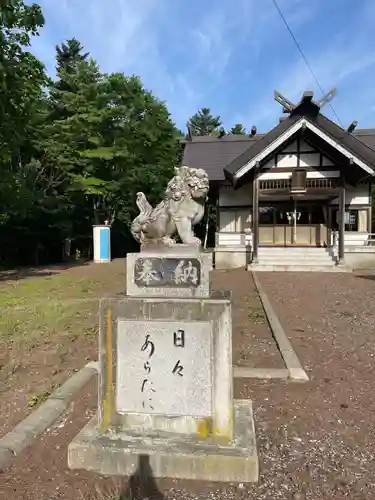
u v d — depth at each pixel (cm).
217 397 282
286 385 427
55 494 254
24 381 446
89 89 2239
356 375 456
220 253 1769
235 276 1424
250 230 1839
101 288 1148
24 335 621
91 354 539
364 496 252
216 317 278
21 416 360
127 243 3144
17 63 1169
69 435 325
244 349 549
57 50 3366
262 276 1405
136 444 282
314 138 1614
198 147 2258
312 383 433
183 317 280
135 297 292
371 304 866
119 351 290
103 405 295
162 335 284
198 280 290
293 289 1095
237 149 2177
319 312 794
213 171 1944
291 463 287
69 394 395
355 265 1692
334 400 390
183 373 283
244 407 354
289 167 1664
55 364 500
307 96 1505
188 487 263
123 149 2391
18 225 2009
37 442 315
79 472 278
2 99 1136
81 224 2706
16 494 253
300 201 1861
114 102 2570
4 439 308
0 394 411
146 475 274
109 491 258
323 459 292
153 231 321
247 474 267
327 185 1639
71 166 2053
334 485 262
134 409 290
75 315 768
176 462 272
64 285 1209
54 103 2305
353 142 1630
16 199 1384
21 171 1811
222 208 1902
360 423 344
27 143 1798
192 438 284
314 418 353
